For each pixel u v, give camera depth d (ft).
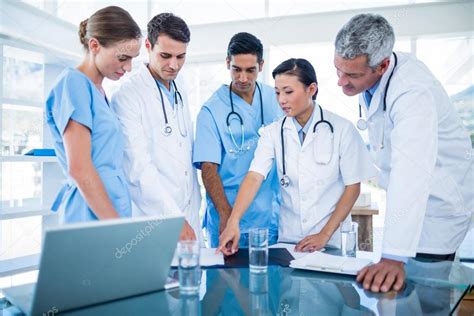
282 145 4.82
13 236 10.91
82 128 3.78
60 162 4.13
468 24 10.25
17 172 11.27
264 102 5.83
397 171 3.31
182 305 2.54
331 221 4.49
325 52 11.85
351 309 2.43
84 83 3.88
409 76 3.66
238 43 5.16
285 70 4.50
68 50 11.49
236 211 4.45
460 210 4.02
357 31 3.49
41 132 11.79
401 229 3.16
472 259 7.42
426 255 3.98
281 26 11.69
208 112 5.49
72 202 4.00
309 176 4.73
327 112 4.89
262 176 4.77
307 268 3.32
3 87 10.57
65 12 11.96
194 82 12.64
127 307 2.50
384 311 2.40
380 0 11.21
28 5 10.23
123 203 4.22
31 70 11.76
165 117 5.02
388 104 3.74
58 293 2.34
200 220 5.75
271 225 5.48
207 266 3.51
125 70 4.11
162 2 12.87
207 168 5.27
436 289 2.81
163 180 5.05
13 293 2.76
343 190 4.89
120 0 13.10
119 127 4.30
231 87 5.65
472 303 3.42
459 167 4.04
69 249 2.24
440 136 3.88
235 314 2.37
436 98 3.78
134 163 4.59
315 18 11.44
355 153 4.67
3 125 10.84
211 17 12.51
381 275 2.91
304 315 2.35
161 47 4.61
